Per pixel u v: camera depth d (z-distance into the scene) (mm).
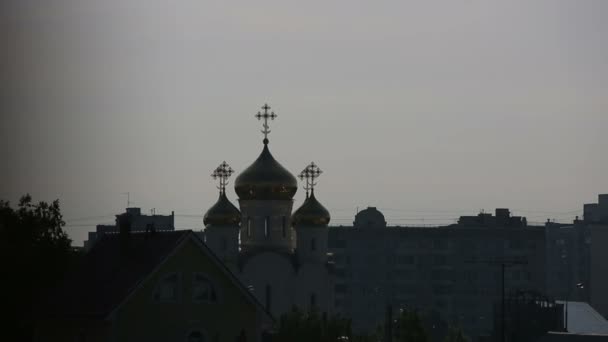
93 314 171875
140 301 172875
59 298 179875
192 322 177125
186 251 177250
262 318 183250
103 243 185875
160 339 174250
